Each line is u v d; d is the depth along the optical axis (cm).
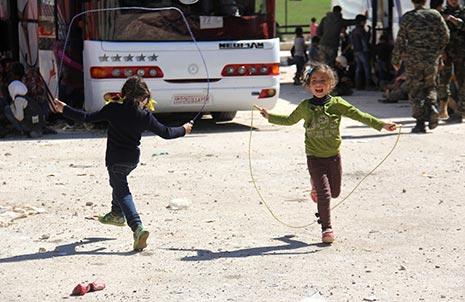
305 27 7200
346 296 949
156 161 1848
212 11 2286
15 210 1379
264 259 1100
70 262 1100
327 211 1171
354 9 4212
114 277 1034
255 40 2312
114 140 1145
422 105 2202
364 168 1728
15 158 1914
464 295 952
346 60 3625
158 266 1077
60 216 1352
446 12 2361
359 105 3005
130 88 1135
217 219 1324
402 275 1026
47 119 2508
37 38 2556
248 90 2316
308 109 1164
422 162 1792
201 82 2277
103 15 2225
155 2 2252
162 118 2678
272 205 1418
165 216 1347
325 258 1102
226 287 987
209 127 2466
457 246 1152
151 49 2236
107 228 1276
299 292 966
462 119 2428
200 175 1681
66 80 2384
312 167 1180
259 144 2088
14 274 1052
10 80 2342
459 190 1514
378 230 1243
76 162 1853
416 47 2169
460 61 2369
